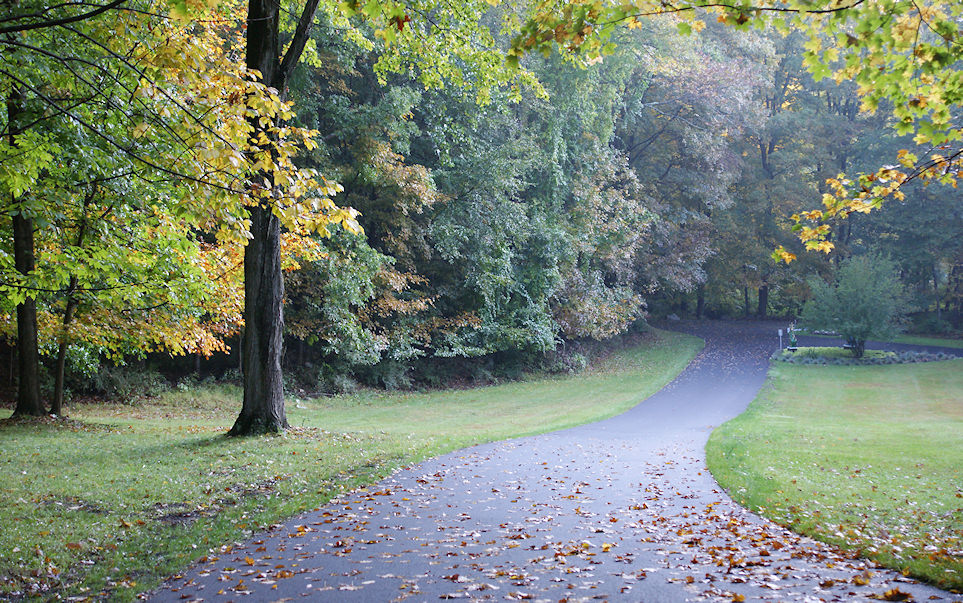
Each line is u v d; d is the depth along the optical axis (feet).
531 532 21.68
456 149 89.45
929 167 19.97
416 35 47.96
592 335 106.22
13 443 37.78
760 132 139.33
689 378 95.50
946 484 31.48
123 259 38.60
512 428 56.70
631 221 108.88
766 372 97.91
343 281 73.72
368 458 34.96
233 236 22.53
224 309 52.90
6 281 34.96
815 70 18.22
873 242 151.23
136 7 25.05
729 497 28.58
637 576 17.06
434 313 91.91
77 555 18.43
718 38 128.88
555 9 17.02
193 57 21.17
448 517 23.58
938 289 150.71
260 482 28.50
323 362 86.07
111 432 45.03
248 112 22.06
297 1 48.37
